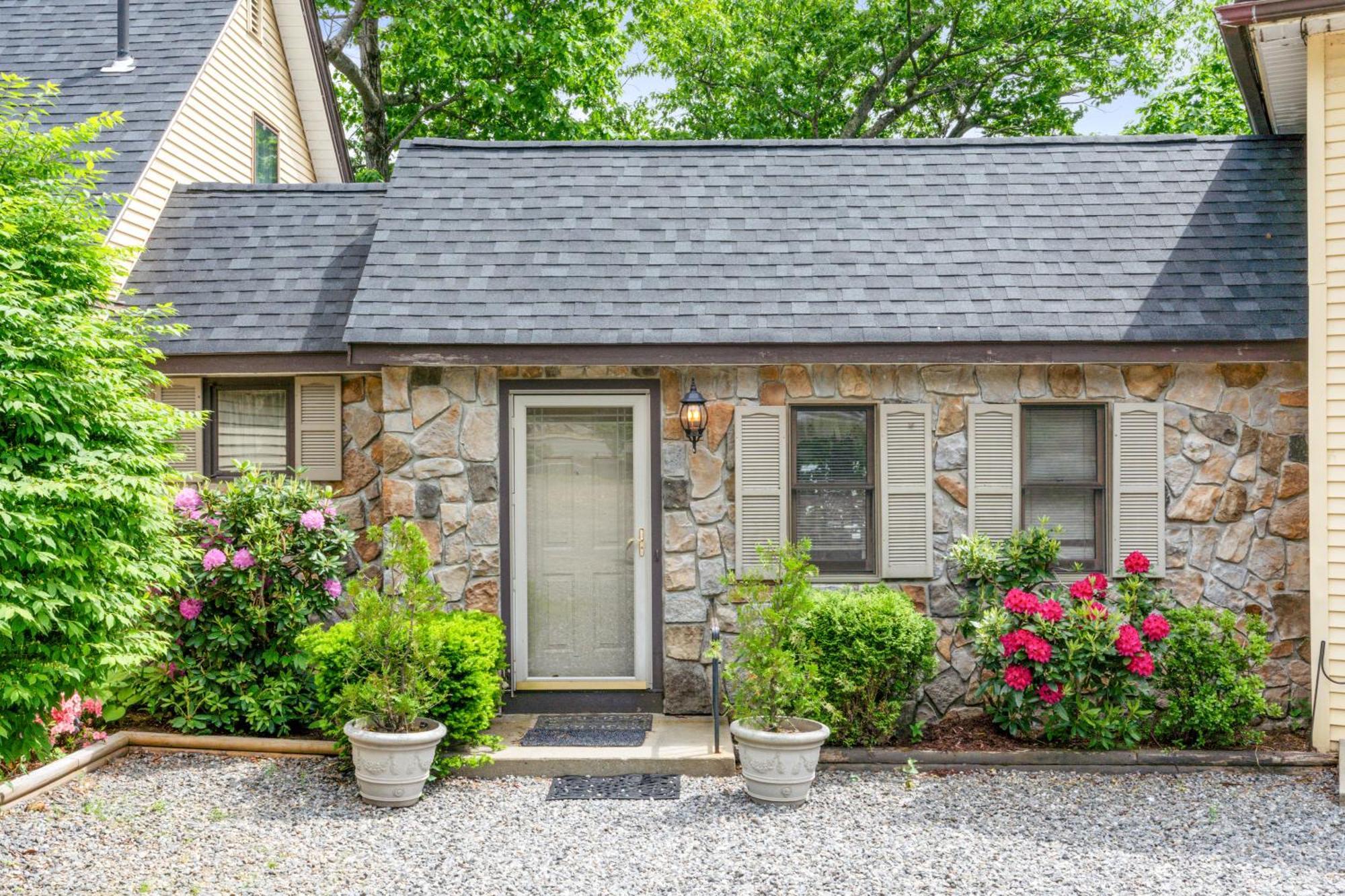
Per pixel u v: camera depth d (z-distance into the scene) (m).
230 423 8.96
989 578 7.70
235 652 7.76
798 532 8.20
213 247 9.70
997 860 5.57
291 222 10.01
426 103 21.08
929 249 8.63
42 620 5.03
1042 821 6.18
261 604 7.71
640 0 21.41
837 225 8.90
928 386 8.12
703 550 8.09
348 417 8.77
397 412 8.10
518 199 9.16
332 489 8.67
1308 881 5.29
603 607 8.40
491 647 7.30
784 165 9.62
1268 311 7.91
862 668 7.14
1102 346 7.82
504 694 8.25
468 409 8.13
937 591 8.10
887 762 7.19
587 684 8.28
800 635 6.92
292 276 9.32
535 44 18.66
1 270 5.41
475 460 8.12
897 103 24.56
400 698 6.45
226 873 5.40
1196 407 8.05
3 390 4.99
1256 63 8.36
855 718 7.34
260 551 7.56
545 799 6.59
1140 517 8.03
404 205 9.00
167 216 10.12
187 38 11.48
